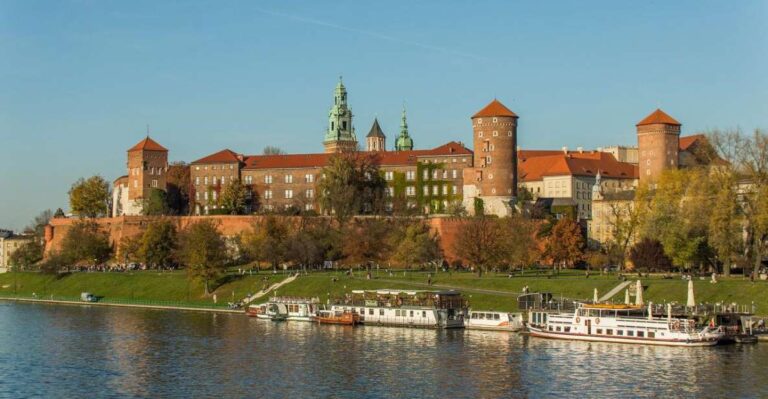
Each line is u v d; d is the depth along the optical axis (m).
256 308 190.12
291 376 123.88
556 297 176.00
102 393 115.81
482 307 175.00
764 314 154.88
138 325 177.38
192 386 119.06
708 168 185.88
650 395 111.12
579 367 126.56
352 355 138.00
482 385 116.94
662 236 192.75
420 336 157.00
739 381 117.00
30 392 116.56
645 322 144.38
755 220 170.50
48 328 174.00
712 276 172.38
